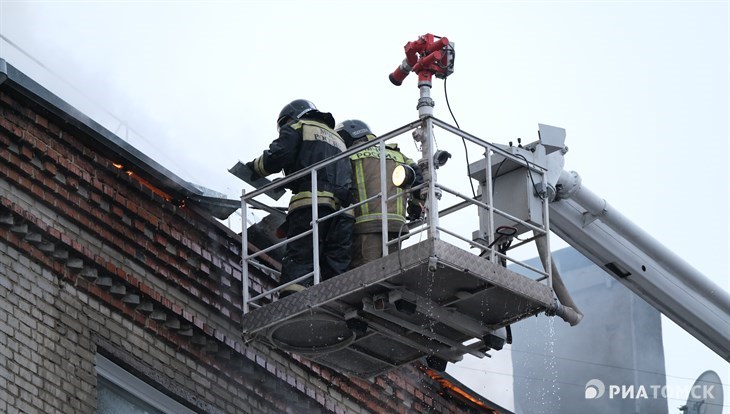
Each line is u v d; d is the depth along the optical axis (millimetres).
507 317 28641
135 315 29516
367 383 34969
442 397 37375
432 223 26344
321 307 27641
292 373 33000
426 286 27203
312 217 28219
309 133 29219
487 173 28312
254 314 28406
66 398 27594
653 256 33750
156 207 30391
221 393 31203
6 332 26875
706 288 34188
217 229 31594
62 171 28625
